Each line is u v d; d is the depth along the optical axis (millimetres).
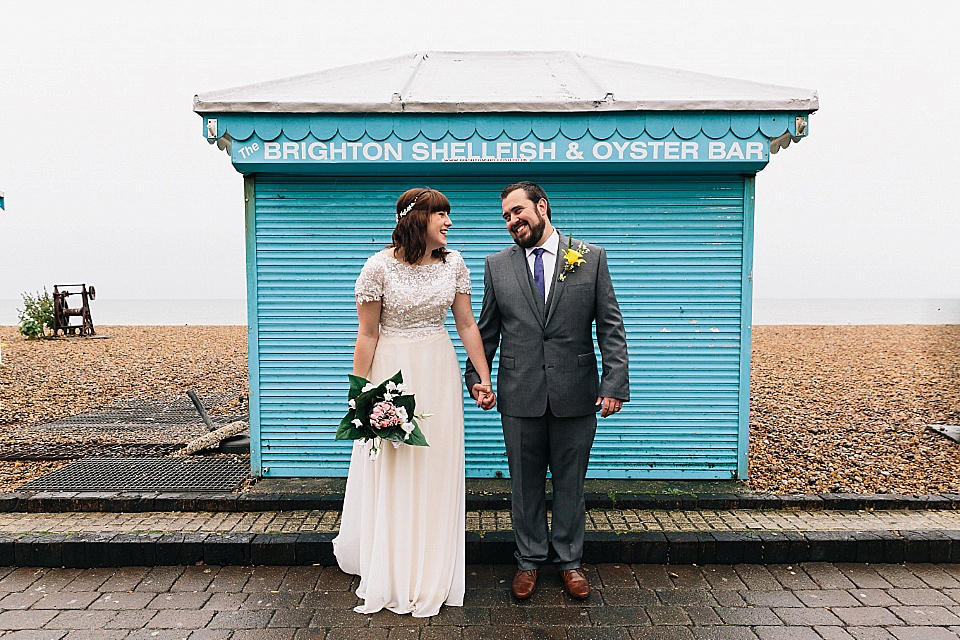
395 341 3297
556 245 3387
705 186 4555
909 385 9383
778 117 4133
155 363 11906
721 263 4598
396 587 3240
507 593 3408
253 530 3881
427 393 3266
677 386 4672
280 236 4602
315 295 4637
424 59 5957
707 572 3637
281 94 4344
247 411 7324
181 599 3338
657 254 4605
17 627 3062
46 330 19094
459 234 4637
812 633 3033
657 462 4715
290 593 3404
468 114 4156
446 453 3293
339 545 3535
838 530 3871
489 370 3490
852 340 16922
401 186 4586
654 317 4645
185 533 3811
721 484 4613
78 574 3602
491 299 3477
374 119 4160
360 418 3135
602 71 5316
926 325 24797
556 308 3305
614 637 3004
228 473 4812
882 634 3023
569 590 3340
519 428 3342
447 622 3129
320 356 4660
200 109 4105
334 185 4570
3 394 8508
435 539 3268
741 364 4641
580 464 3404
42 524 3963
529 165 4309
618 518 4094
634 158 4180
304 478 4695
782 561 3732
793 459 5273
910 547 3738
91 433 6133
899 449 5598
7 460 5164
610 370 3289
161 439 5863
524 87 4625
